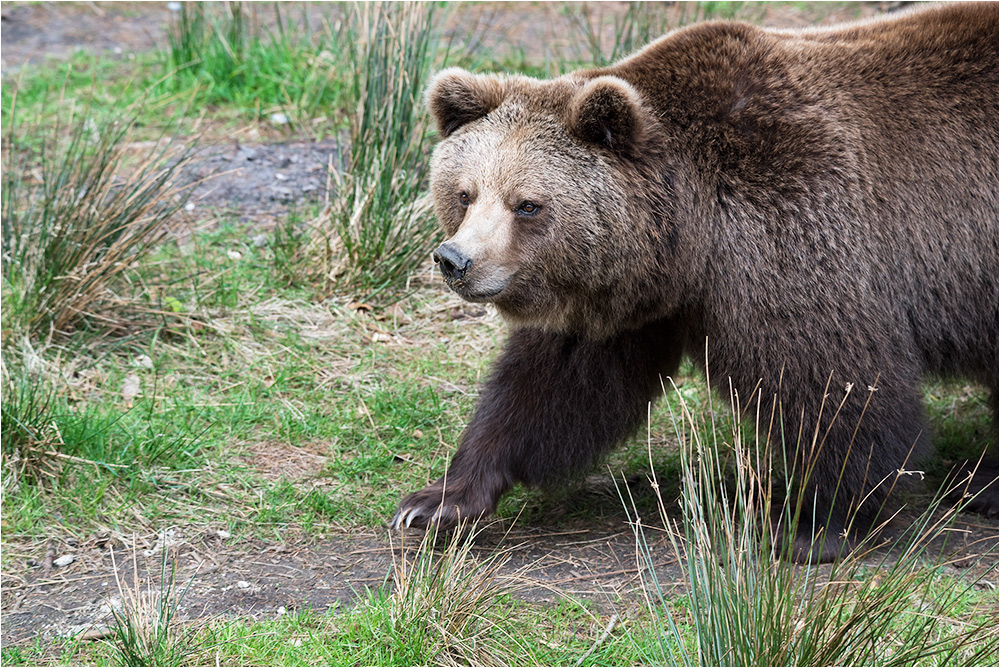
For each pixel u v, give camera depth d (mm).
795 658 6527
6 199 13508
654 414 11000
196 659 7473
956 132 8852
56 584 8492
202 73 18391
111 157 13211
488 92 8656
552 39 20500
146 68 19734
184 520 9375
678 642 6770
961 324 9180
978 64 8945
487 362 12148
